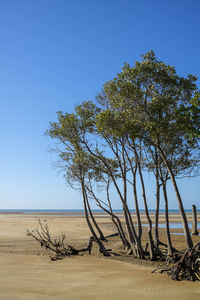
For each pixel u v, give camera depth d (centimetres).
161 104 1731
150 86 1788
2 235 3309
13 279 981
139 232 1930
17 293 782
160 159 1975
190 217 8306
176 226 4916
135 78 1758
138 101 1792
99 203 2339
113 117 1789
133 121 1747
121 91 1817
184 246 2480
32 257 1709
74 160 2073
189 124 1702
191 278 1116
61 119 1997
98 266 1356
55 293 811
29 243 2641
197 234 3422
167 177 1925
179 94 1797
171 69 1791
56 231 3847
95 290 869
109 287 916
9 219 7112
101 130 1825
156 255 1827
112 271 1221
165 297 815
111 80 1853
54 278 1039
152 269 1379
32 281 962
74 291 846
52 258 1577
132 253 2080
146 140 1780
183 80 1770
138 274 1171
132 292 860
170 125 1788
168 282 1044
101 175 2241
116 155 2022
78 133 1972
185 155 1905
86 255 2000
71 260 1591
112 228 4488
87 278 1056
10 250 2133
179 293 868
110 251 2183
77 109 1989
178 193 1638
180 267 1130
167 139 1872
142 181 1922
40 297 756
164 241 2877
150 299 788
